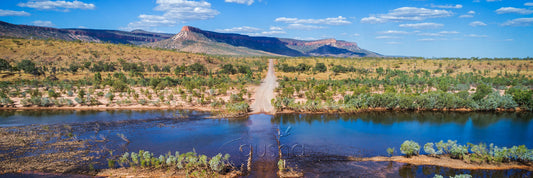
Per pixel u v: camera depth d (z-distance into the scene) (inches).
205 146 1758.1
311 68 7293.3
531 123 2353.6
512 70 6432.1
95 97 3243.1
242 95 3287.4
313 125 2289.6
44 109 2760.8
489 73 6092.5
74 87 4003.4
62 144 1734.7
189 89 3732.8
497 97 2866.6
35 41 7145.7
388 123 2364.7
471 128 2209.6
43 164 1437.0
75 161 1485.0
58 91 3649.1
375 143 1843.0
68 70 5349.4
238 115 2578.7
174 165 1428.4
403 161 1518.2
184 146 1753.2
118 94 3508.9
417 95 2962.6
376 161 1528.1
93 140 1824.6
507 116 2591.0
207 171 1379.2
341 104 2785.4
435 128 2209.6
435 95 2869.1
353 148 1745.8
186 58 7268.7
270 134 2026.3
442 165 1455.5
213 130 2106.3
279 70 7027.6
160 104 2952.8
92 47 7116.1
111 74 5383.9
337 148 1745.8
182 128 2148.1
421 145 1812.3
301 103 3075.8
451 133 2079.2
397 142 1868.8
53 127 2118.6
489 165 1441.9
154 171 1380.4
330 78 5438.0
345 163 1508.4
